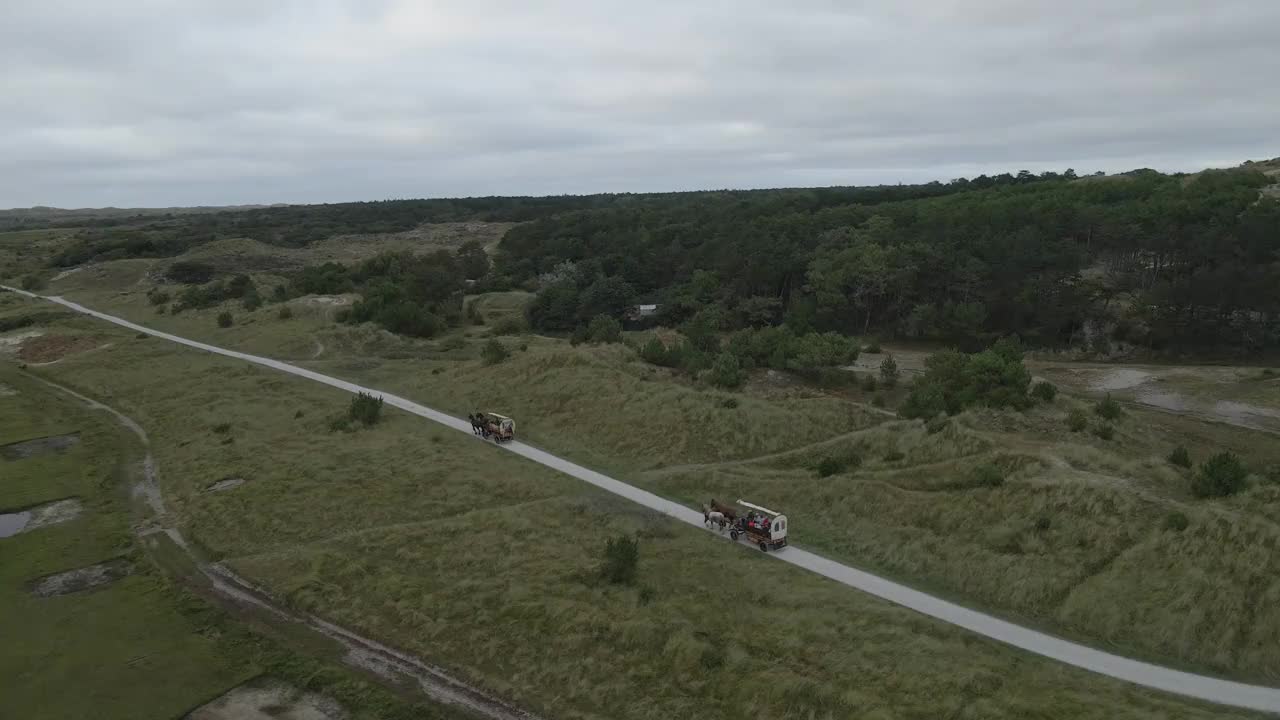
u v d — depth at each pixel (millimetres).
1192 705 23578
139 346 84625
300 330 86375
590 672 27250
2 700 26016
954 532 35094
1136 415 54625
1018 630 28594
